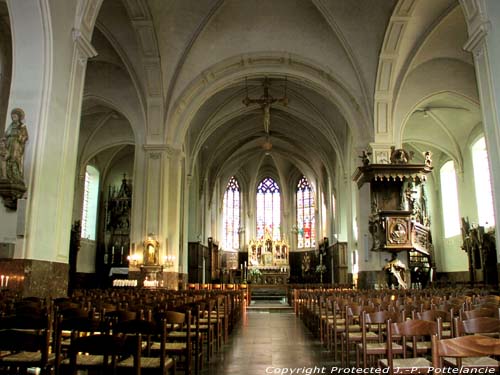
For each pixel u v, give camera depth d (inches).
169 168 927.0
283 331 530.0
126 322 211.0
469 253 1021.8
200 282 1349.7
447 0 721.0
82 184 1183.6
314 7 844.0
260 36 908.6
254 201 1881.2
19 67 425.4
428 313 255.6
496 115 428.1
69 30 471.5
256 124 1373.0
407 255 811.4
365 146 888.9
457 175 1135.0
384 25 779.4
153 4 772.6
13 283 386.0
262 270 1681.8
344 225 1280.8
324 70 920.9
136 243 888.9
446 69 887.1
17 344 188.9
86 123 1125.1
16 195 394.0
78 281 1170.6
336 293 589.6
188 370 266.4
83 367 215.9
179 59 891.4
